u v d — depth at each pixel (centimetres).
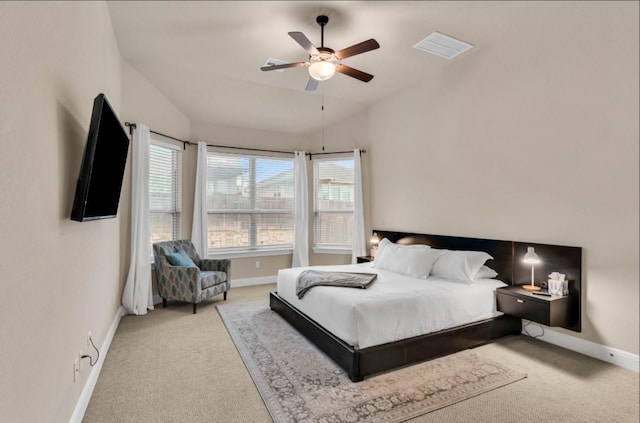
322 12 292
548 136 306
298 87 464
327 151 593
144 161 403
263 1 277
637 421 194
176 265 412
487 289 313
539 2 282
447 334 278
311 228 601
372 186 546
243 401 216
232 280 544
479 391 224
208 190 534
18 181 112
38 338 130
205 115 514
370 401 213
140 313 392
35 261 128
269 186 585
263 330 339
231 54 368
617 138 261
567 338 294
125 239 393
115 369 258
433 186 429
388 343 252
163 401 215
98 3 251
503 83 344
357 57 383
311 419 195
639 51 249
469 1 279
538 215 315
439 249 399
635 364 252
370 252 551
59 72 159
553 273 295
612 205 265
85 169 167
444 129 412
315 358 275
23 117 117
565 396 220
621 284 261
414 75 433
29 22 122
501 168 347
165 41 341
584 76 280
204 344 307
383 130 519
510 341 310
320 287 306
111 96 316
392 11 292
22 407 115
